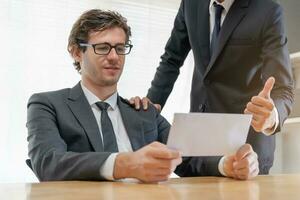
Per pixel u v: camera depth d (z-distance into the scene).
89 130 1.38
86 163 1.04
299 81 2.48
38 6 2.49
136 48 2.80
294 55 2.38
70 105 1.42
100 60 1.50
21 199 0.71
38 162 1.18
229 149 1.13
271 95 1.38
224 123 1.05
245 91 1.64
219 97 1.67
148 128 1.58
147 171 0.99
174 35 1.94
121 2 2.76
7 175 2.32
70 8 2.59
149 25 2.85
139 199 0.70
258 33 1.56
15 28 2.41
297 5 2.69
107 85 1.53
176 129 1.00
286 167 2.64
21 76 2.40
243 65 1.62
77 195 0.75
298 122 2.44
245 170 1.15
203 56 1.71
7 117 2.35
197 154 1.08
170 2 2.93
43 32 2.49
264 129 1.18
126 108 1.59
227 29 1.61
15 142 2.35
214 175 1.29
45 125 1.32
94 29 1.51
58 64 2.52
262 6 1.59
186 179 1.16
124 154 1.03
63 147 1.26
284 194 0.78
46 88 2.48
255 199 0.71
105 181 1.03
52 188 0.86
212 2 1.68
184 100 2.92
